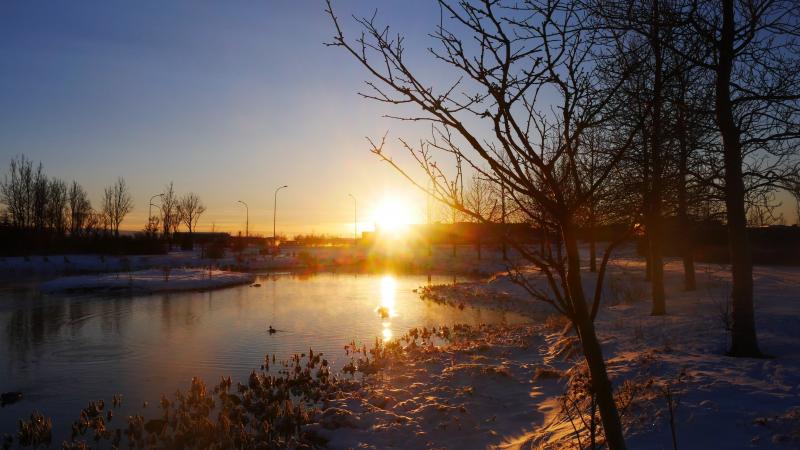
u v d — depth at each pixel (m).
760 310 14.08
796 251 32.47
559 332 15.13
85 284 34.34
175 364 13.20
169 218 89.69
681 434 5.95
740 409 6.32
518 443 7.06
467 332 16.97
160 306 25.02
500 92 2.80
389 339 16.16
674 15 4.55
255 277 44.47
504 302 25.20
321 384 10.71
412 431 7.65
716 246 33.09
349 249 76.69
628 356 10.17
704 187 9.69
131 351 14.89
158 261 57.22
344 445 7.39
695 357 9.43
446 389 9.45
